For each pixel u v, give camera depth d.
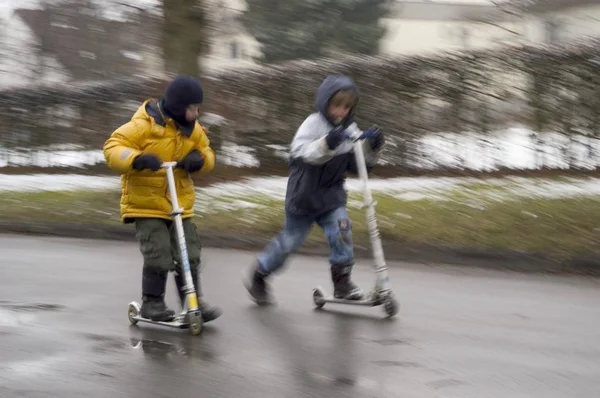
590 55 25.91
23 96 35.09
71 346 11.70
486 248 17.86
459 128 27.89
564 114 26.61
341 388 9.79
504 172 27.03
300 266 17.72
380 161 28.62
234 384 9.98
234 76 29.84
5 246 21.28
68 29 44.75
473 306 14.11
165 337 12.17
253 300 14.50
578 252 17.16
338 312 13.74
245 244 20.45
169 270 12.44
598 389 9.71
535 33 33.78
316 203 13.50
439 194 22.89
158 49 31.00
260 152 29.94
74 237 23.05
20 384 10.01
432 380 10.05
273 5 47.16
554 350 11.39
